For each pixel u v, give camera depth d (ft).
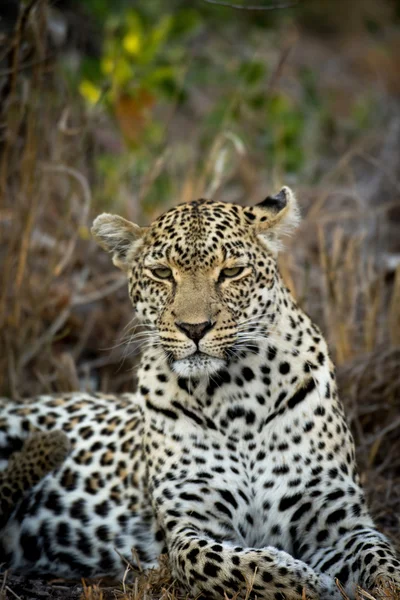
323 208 47.65
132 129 47.91
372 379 36.27
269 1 70.28
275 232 27.37
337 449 26.71
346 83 79.15
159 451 26.71
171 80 50.01
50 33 44.24
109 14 53.26
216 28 71.87
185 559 24.02
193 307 25.20
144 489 28.19
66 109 38.42
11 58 35.47
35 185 36.68
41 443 29.19
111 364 39.45
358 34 91.66
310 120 64.23
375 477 32.63
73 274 42.27
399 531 29.35
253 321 26.17
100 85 46.98
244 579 23.16
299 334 27.17
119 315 41.22
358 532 25.55
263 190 49.01
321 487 26.12
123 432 29.48
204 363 25.39
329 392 27.09
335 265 38.70
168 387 26.66
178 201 43.14
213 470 26.22
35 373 37.24
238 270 26.09
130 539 28.14
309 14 91.81
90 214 41.34
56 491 29.17
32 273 39.50
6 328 35.94
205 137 51.55
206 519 25.93
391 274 43.52
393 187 50.96
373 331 38.01
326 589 23.72
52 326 37.27
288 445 26.17
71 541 28.71
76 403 31.53
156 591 25.05
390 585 22.61
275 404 26.20
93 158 43.42
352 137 63.41
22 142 39.04
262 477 26.25
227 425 26.22
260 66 52.80
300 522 26.20
